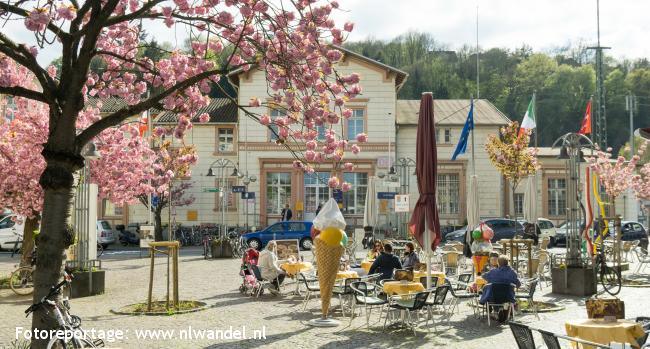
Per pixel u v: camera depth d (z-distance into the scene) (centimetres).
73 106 781
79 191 1708
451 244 2434
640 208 5191
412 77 9225
